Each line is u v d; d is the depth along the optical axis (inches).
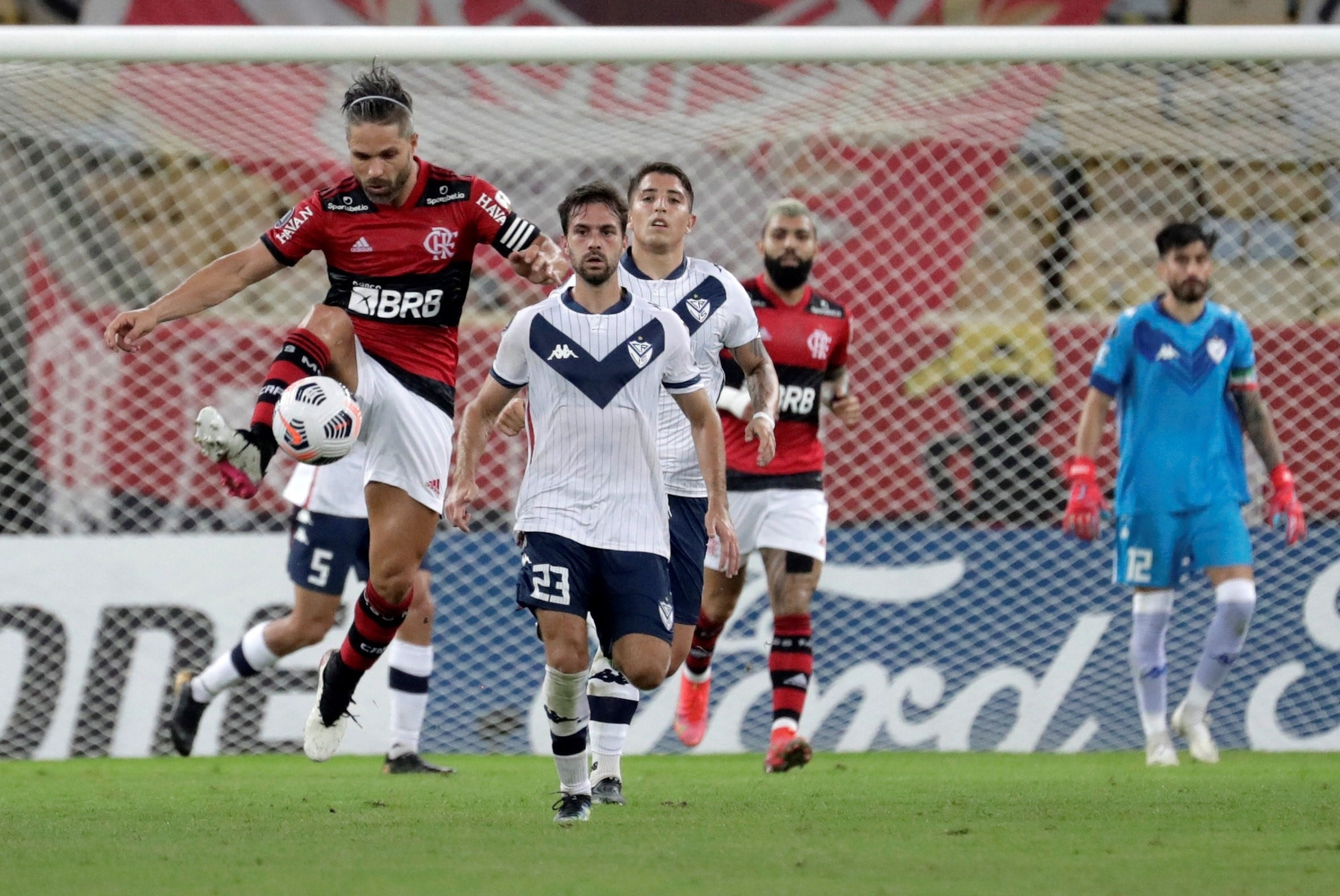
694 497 758.5
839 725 1146.0
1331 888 461.4
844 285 1300.4
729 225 1342.3
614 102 1222.3
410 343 716.7
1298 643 1165.1
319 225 705.6
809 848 554.3
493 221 707.4
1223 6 1652.3
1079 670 1162.0
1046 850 551.2
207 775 960.9
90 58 1100.5
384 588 719.1
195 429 678.5
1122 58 1136.8
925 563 1165.7
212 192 1384.1
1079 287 1347.2
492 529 1185.4
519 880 474.9
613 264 627.2
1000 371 1262.3
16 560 1113.4
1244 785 837.2
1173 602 1170.0
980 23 1644.9
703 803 733.3
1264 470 1209.4
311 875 487.5
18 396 1186.0
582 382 619.5
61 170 1261.1
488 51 1112.2
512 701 1146.0
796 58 1127.0
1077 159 1332.4
